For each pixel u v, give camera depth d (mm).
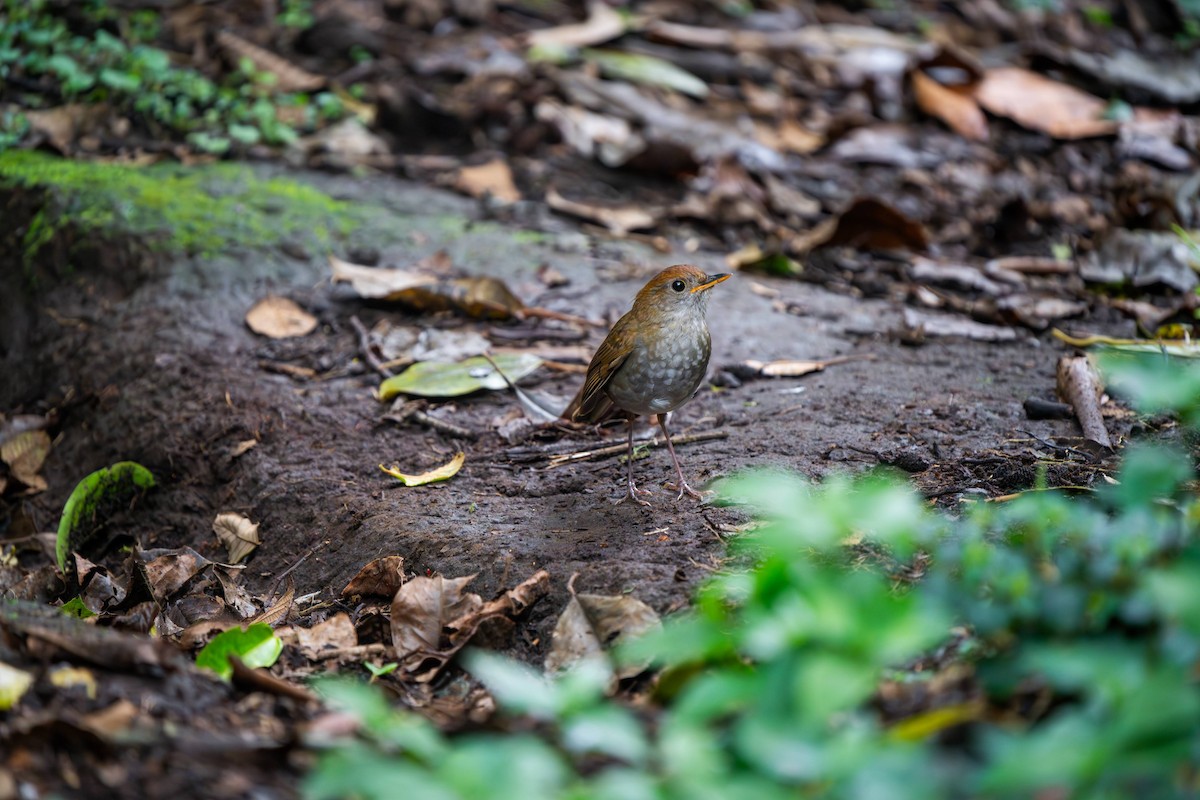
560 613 5945
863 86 14922
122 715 4543
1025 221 11898
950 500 6344
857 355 9273
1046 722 4047
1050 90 14688
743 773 3818
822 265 11195
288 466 8023
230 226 10656
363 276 9875
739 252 11250
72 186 10945
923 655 4801
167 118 12727
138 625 6383
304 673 5824
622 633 5488
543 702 3938
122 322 9648
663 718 4613
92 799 4070
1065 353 9266
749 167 12883
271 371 9094
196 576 7219
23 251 10570
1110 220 11898
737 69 15227
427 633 6059
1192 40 16906
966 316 10219
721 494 6801
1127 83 15094
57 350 9750
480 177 12234
